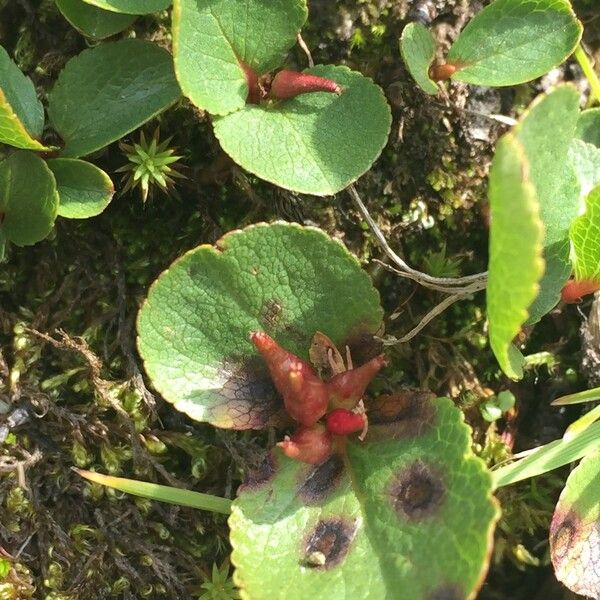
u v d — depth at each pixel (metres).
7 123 0.05
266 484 0.05
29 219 0.05
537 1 0.05
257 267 0.05
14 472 0.05
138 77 0.05
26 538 0.05
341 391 0.05
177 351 0.05
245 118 0.05
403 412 0.05
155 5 0.05
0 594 0.05
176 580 0.05
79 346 0.05
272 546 0.05
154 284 0.05
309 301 0.05
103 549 0.05
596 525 0.05
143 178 0.05
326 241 0.05
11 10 0.05
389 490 0.05
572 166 0.05
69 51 0.05
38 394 0.05
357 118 0.05
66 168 0.05
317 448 0.05
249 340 0.05
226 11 0.05
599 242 0.05
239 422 0.05
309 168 0.05
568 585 0.05
